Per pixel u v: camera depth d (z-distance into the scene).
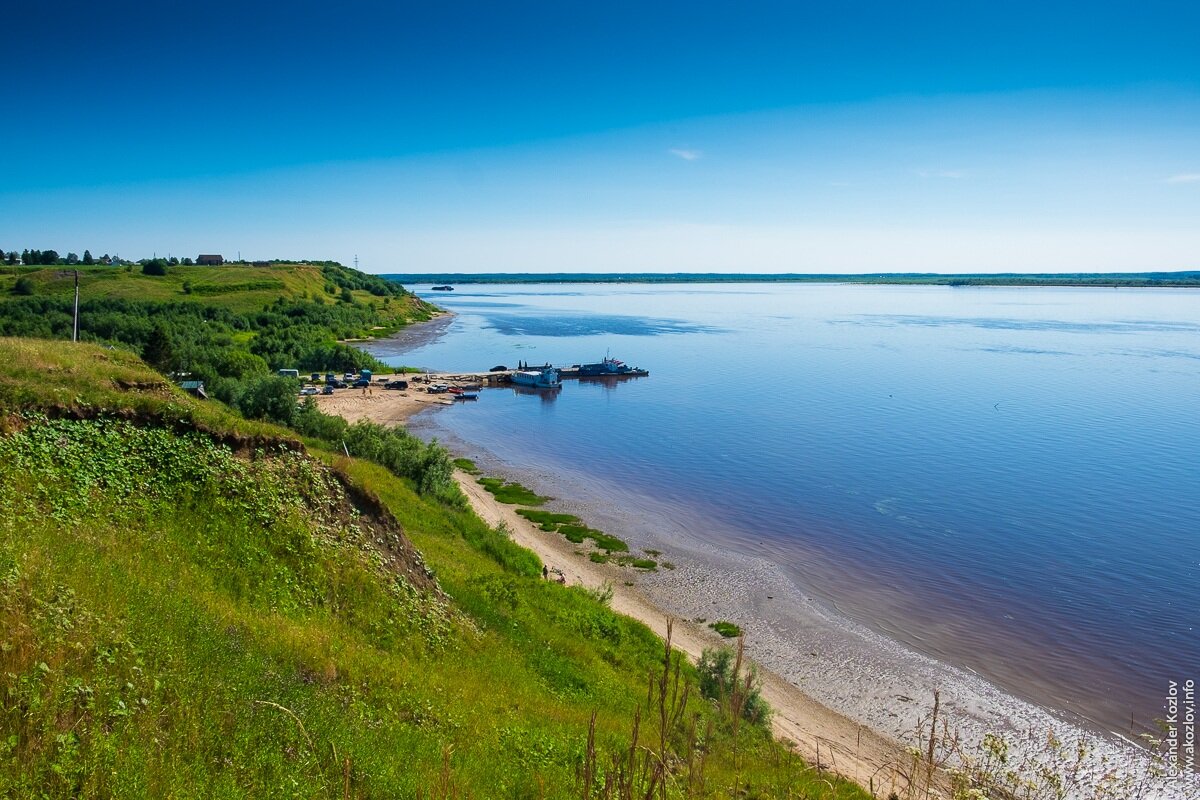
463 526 36.09
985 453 69.62
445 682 16.42
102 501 16.70
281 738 10.73
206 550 16.75
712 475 62.38
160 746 9.31
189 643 12.16
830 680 30.41
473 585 25.16
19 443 17.02
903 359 136.25
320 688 13.23
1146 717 27.72
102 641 10.98
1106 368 121.50
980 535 48.00
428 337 176.12
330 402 93.06
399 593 19.69
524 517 49.88
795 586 39.94
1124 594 38.94
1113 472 62.88
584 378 118.50
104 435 18.88
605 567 41.59
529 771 13.12
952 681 30.48
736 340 170.75
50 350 24.59
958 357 137.62
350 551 19.88
